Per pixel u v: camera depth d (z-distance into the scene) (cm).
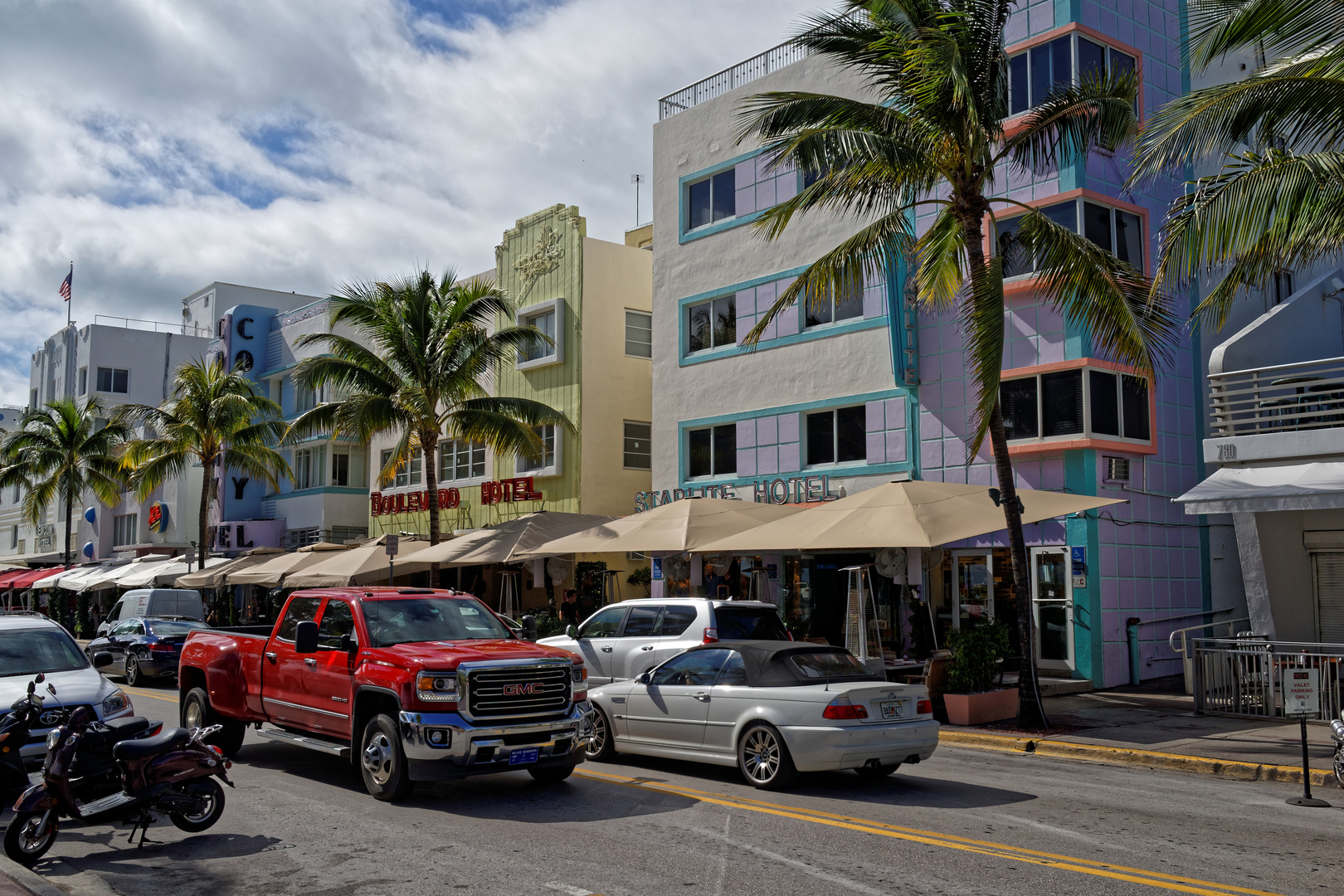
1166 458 2011
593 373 2978
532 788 1023
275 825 867
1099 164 1948
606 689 1195
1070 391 1891
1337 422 1842
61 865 759
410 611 1063
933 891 656
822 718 978
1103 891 659
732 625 1373
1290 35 1138
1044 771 1169
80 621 4562
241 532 4269
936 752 1321
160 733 838
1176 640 1964
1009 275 1984
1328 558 1759
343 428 2497
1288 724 1420
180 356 6316
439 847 783
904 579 1773
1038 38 1995
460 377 2520
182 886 694
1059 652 1875
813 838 803
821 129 1446
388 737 952
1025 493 1670
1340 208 1118
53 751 787
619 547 1888
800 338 2367
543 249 3131
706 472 2586
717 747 1057
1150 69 2084
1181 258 1223
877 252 1585
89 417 4631
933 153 1469
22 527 6844
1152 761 1201
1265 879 694
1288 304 1911
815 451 2342
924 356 2117
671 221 2727
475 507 3319
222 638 1251
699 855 752
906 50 1362
